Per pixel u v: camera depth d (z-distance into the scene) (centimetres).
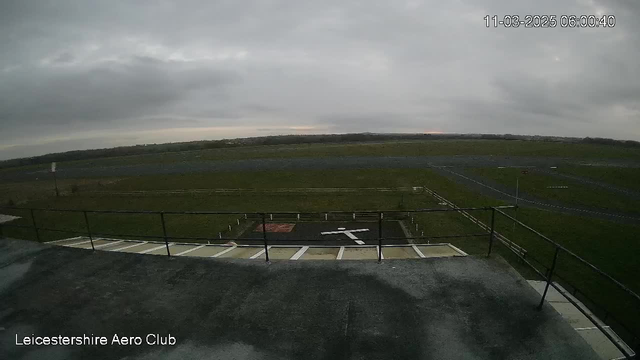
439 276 482
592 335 834
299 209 3578
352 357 326
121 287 496
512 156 7531
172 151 12925
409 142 12988
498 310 394
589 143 11425
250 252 1473
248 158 8381
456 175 5247
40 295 486
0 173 8800
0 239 739
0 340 384
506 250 2220
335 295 441
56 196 4841
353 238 2512
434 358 321
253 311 413
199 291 471
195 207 3909
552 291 1052
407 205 3569
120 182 5809
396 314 393
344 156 8150
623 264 2084
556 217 3058
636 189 4216
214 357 337
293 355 333
